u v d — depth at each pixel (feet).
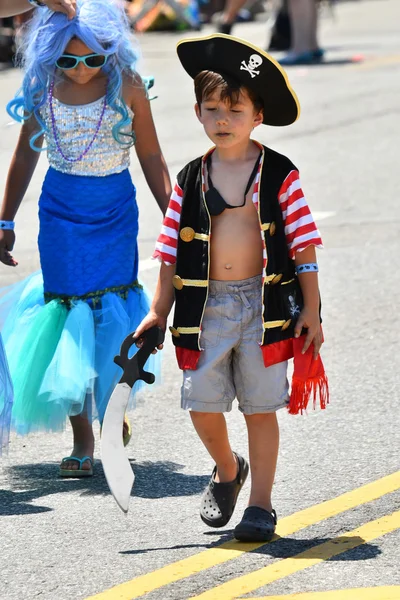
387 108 130.82
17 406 46.88
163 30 218.38
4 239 48.49
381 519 40.65
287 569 36.83
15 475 46.60
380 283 72.64
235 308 38.45
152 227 85.25
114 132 46.29
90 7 45.29
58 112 46.24
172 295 39.40
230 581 36.11
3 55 167.73
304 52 167.63
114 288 46.88
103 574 36.91
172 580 36.27
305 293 38.75
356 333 63.67
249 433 39.65
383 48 185.16
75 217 46.62
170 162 103.91
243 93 37.40
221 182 38.42
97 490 44.75
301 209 38.29
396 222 85.66
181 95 141.28
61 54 45.06
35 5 46.44
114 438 37.68
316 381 39.27
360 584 35.58
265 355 38.22
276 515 40.52
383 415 51.65
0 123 120.67
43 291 47.62
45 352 46.62
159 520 41.42
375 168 102.68
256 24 231.71
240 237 38.24
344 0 288.51
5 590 35.96
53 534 40.27
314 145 113.19
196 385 38.63
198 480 45.34
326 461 46.44
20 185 48.44
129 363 38.47
